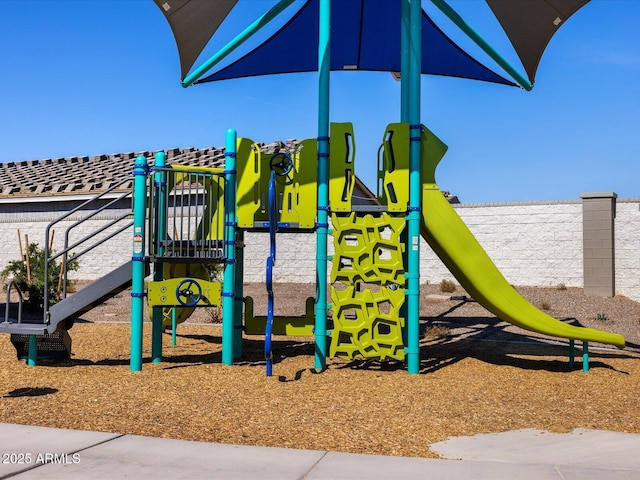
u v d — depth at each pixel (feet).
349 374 29.73
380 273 30.53
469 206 70.23
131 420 20.58
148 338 41.06
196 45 39.70
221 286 31.63
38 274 62.23
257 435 19.13
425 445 18.47
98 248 82.23
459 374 30.35
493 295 31.45
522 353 37.37
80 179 91.09
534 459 17.08
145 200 30.14
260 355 35.27
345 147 31.14
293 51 46.83
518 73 40.22
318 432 19.61
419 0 31.01
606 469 15.98
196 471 15.35
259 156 32.07
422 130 31.30
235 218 31.94
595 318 52.95
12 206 90.33
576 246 65.46
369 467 15.88
